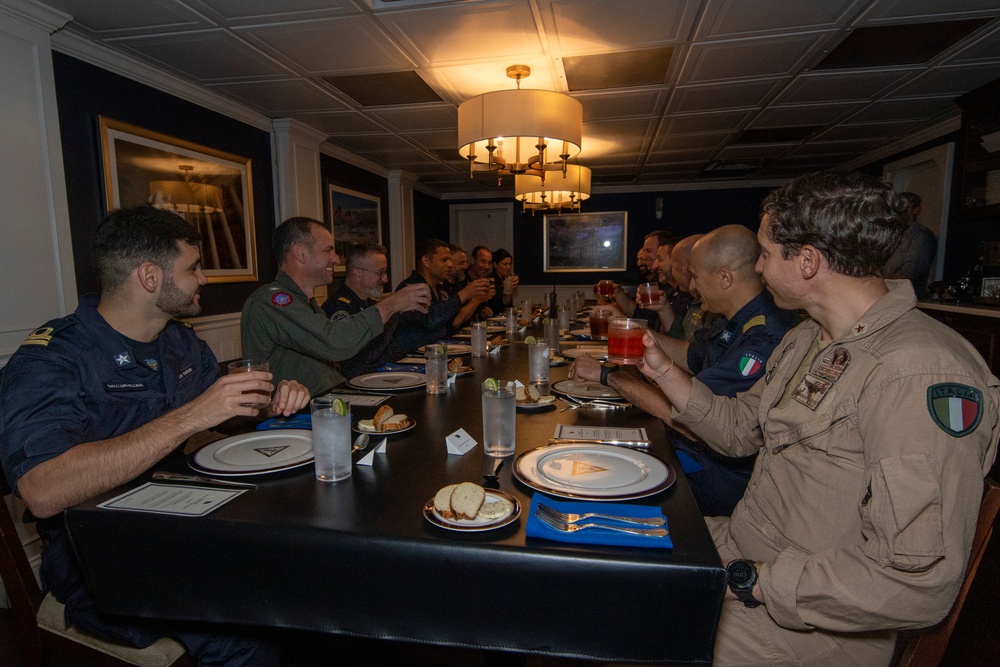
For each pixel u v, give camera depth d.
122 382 1.18
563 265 8.23
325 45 2.85
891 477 0.75
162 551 0.81
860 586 0.75
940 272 4.75
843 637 0.88
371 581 0.76
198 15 2.49
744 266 1.45
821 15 2.60
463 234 8.53
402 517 0.81
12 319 2.31
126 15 2.47
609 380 1.44
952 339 0.82
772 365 1.15
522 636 0.74
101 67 2.83
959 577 0.71
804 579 0.79
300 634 1.67
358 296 2.92
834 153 5.76
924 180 5.03
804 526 0.92
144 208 1.23
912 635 0.85
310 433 1.19
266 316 2.07
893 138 5.13
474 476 0.97
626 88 3.62
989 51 3.08
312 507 0.84
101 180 2.80
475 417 1.34
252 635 1.15
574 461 1.00
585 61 3.12
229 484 0.94
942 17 2.64
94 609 1.08
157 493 0.90
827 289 0.93
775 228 0.95
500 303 5.91
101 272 1.17
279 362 2.18
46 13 2.37
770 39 2.87
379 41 2.81
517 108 2.83
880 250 0.88
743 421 1.18
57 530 1.12
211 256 3.62
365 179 5.95
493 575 0.72
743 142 5.22
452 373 1.78
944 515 0.71
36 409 1.01
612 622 0.71
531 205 4.73
